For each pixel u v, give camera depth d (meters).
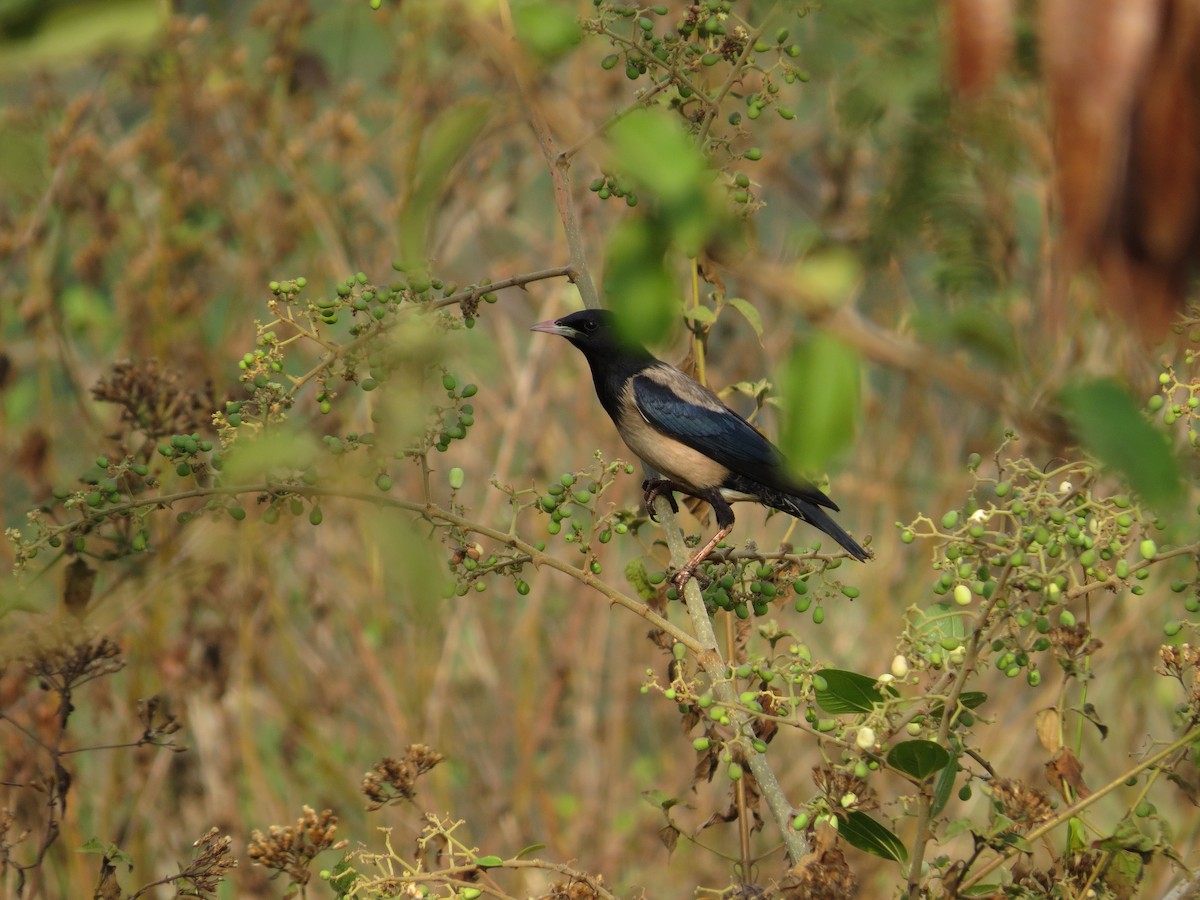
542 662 16.45
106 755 13.86
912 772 6.21
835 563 7.91
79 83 15.52
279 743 14.91
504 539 7.35
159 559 12.20
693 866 14.52
